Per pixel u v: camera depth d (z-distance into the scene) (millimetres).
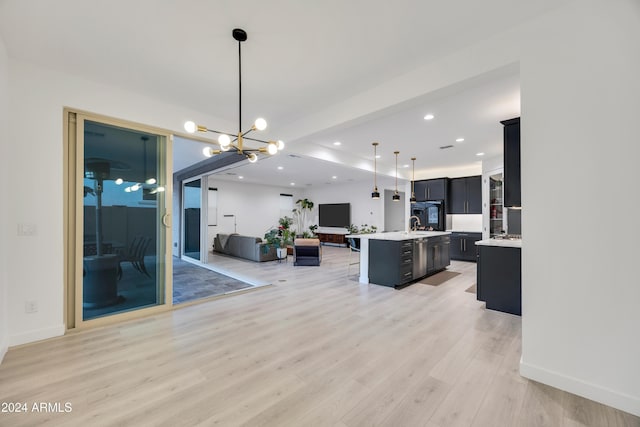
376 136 4758
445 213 7730
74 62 2592
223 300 3916
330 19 2027
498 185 6477
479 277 3611
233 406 1731
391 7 1908
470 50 2350
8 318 2463
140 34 2197
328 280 5133
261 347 2510
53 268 2697
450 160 6621
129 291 3256
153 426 1561
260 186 11148
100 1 1844
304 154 4977
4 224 2391
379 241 4770
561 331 1886
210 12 1959
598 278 1758
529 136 1996
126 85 3043
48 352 2398
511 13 1965
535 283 1978
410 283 4887
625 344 1679
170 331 2861
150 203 3414
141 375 2064
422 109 3621
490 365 2207
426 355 2367
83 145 2939
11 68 2492
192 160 6508
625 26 1687
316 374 2080
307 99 3393
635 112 1650
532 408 1717
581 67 1817
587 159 1790
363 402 1771
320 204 11727
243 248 7777
